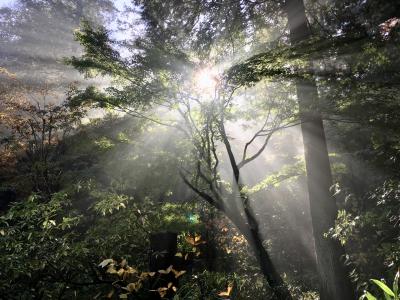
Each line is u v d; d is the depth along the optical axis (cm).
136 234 690
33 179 1314
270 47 920
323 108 755
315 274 1037
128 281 481
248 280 857
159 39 938
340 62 764
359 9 914
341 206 852
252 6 950
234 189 855
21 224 489
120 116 1209
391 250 401
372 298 267
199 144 860
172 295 522
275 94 867
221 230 1028
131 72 809
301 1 863
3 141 1371
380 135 697
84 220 772
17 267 440
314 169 792
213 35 920
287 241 1218
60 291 504
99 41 821
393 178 529
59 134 1482
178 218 815
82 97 868
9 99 1405
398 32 749
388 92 717
